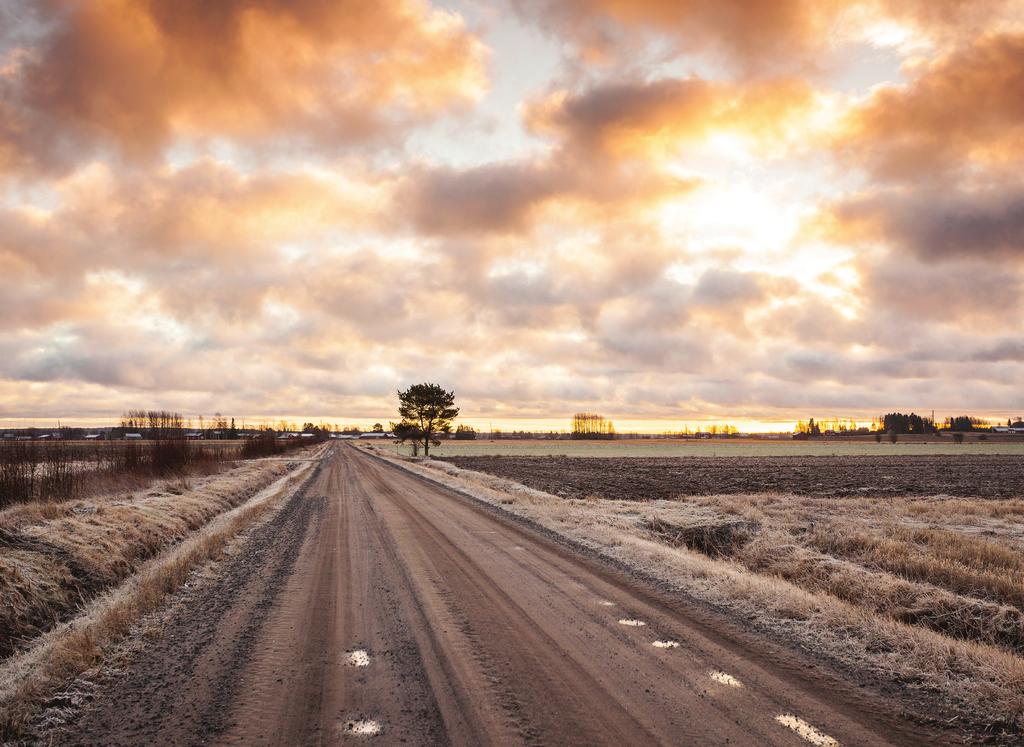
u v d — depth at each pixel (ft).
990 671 17.79
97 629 21.20
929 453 336.08
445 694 16.40
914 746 13.73
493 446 486.79
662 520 52.08
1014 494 98.53
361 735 14.07
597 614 24.27
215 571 32.17
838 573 34.35
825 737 14.06
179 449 88.89
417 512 59.06
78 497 52.19
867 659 19.30
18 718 15.01
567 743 13.64
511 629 22.26
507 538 43.62
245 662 18.93
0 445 55.67
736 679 17.57
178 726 14.65
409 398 252.42
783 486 111.75
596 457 275.18
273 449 209.67
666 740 13.79
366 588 28.60
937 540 46.29
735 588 27.35
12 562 25.52
